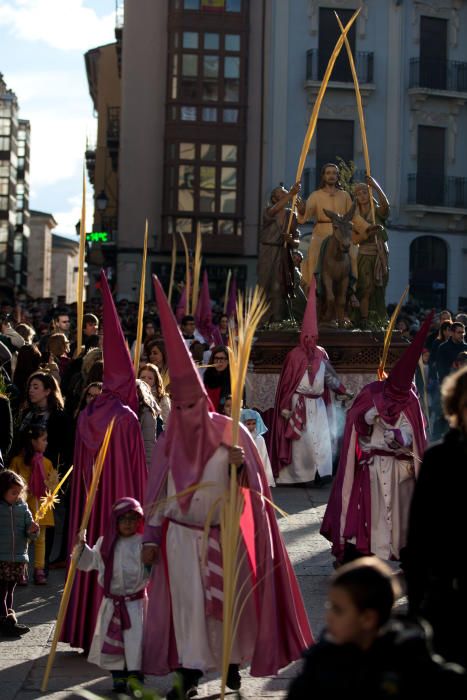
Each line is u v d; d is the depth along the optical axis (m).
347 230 17.22
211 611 6.63
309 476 14.80
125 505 7.11
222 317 20.77
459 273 43.78
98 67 54.44
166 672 6.76
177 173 43.50
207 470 6.66
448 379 5.26
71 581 7.21
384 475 9.45
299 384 14.77
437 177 43.59
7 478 8.45
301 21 43.16
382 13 43.09
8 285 80.06
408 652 3.81
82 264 9.48
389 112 43.12
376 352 16.77
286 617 6.92
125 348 8.33
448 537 5.11
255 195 43.66
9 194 80.62
